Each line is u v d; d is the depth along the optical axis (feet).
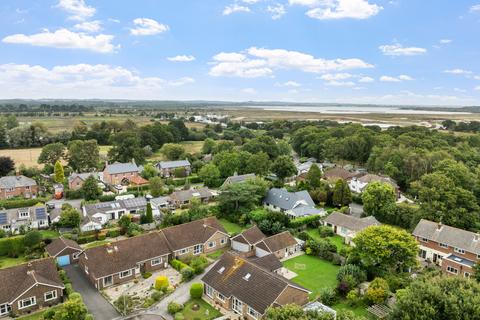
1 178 311.06
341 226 233.14
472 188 264.72
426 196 226.58
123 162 431.43
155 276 175.11
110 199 299.79
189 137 651.25
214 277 153.99
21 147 506.48
